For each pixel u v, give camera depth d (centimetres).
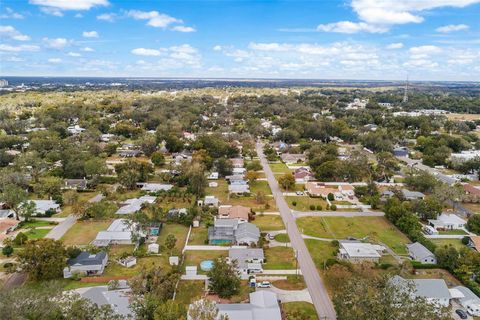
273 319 5084
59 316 4400
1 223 8338
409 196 10444
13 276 6397
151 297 5181
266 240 7950
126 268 6738
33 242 6688
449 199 10138
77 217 9138
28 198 10138
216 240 7838
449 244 7956
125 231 7981
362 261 6612
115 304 5259
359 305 4084
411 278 6241
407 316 3869
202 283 6231
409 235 8162
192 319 4700
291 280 6394
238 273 6178
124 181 11312
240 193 11169
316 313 5475
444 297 5659
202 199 10538
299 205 10306
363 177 12681
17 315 4028
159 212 8781
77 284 6178
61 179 11156
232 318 5056
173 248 7500
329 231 8544
